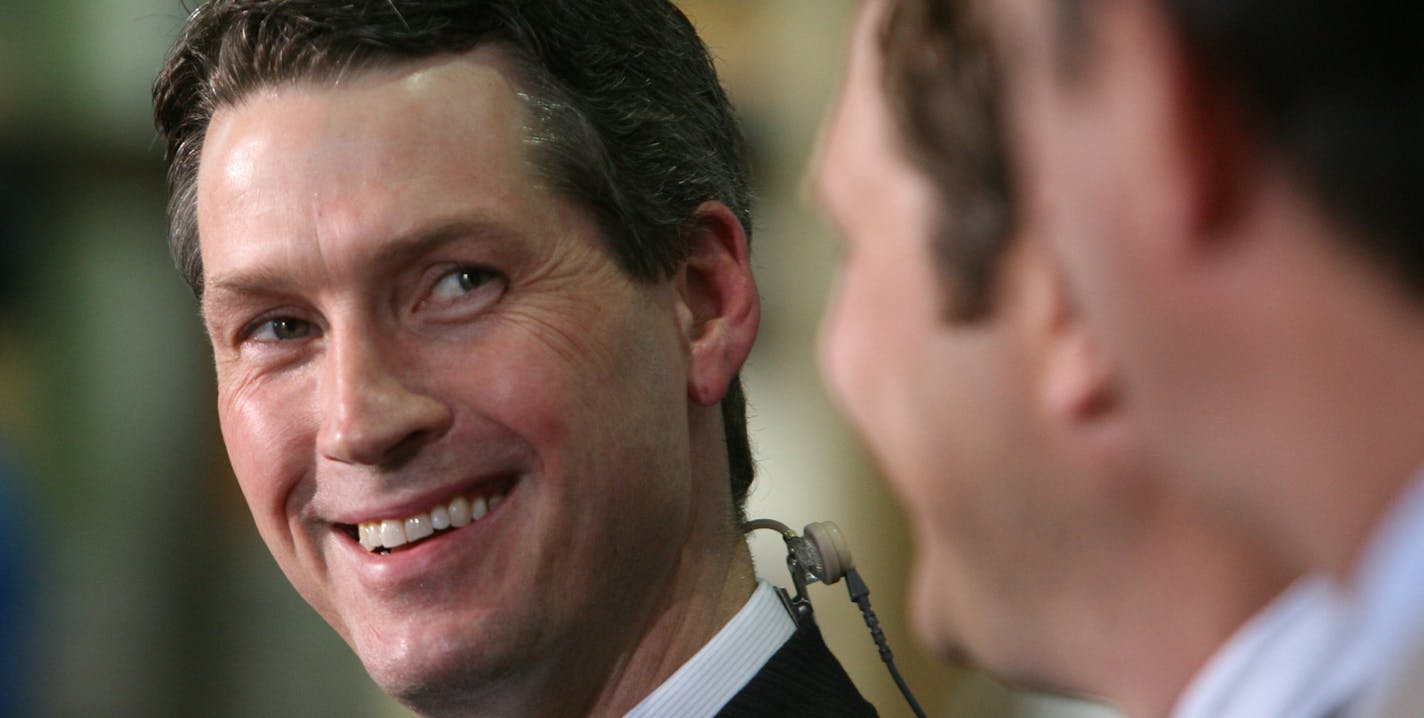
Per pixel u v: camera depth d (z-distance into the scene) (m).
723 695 4.66
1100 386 0.98
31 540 11.32
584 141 4.38
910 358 1.04
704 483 4.82
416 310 4.33
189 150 4.73
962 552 1.05
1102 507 1.00
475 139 4.28
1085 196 0.92
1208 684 1.02
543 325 4.34
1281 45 0.86
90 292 13.33
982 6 0.97
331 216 4.23
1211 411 0.91
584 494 4.41
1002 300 1.00
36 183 13.23
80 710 12.44
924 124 1.00
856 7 1.11
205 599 13.42
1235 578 0.99
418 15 4.26
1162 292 0.91
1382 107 0.85
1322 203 0.86
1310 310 0.87
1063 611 1.04
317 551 4.67
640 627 4.63
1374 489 0.89
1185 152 0.89
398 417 4.25
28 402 13.09
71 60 13.14
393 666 4.49
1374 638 0.95
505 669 4.46
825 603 6.78
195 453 13.56
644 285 4.56
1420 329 0.86
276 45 4.33
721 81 5.13
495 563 4.42
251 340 4.62
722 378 4.75
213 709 13.30
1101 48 0.91
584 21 4.47
